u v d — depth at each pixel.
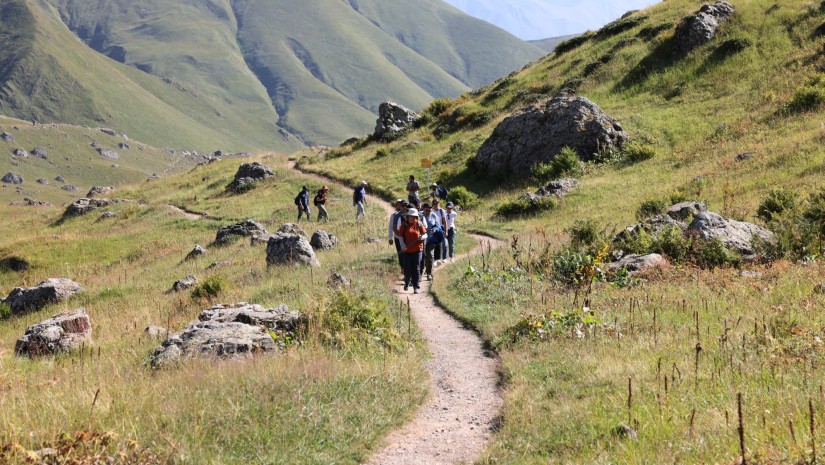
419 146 51.06
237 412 6.46
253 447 5.91
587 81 47.31
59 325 14.42
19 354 13.12
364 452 6.23
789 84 35.22
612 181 30.47
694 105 38.06
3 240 52.41
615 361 7.99
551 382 7.85
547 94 49.03
